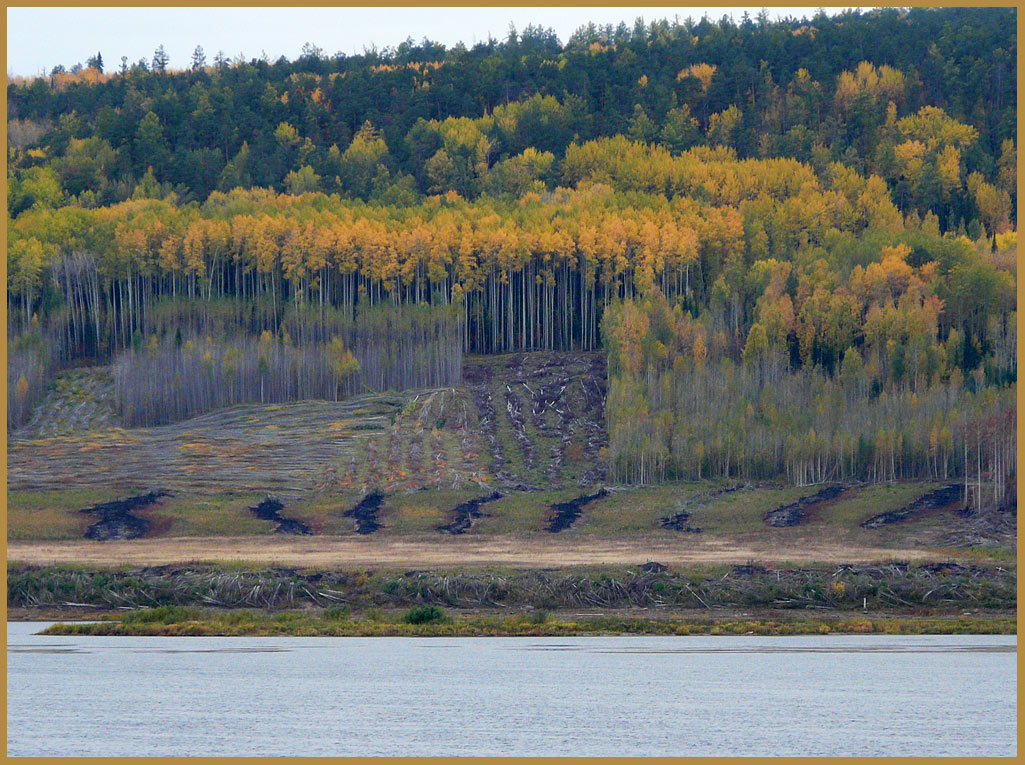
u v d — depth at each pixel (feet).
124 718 628.28
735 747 557.33
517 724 610.65
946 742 567.18
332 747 559.38
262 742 569.23
